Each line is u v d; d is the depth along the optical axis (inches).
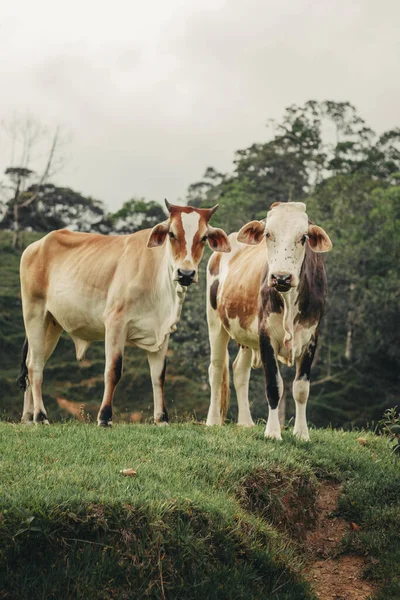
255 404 1443.2
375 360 1742.1
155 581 246.5
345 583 287.7
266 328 357.7
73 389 1565.0
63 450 310.8
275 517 304.0
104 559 246.5
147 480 282.5
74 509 252.5
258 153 2399.1
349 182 2086.6
